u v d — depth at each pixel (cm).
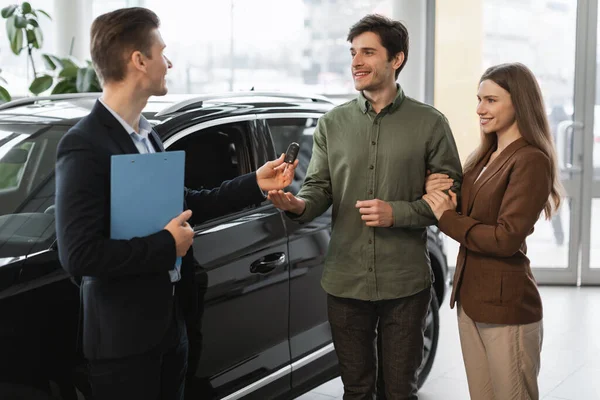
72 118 268
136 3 620
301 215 249
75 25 602
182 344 210
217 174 269
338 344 257
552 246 590
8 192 245
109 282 186
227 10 609
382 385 275
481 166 241
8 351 203
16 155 255
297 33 605
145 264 181
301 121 317
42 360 209
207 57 616
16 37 530
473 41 579
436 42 582
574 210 581
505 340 232
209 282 251
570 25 567
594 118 573
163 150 209
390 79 246
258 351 273
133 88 190
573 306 529
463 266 238
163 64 194
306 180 261
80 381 215
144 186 183
